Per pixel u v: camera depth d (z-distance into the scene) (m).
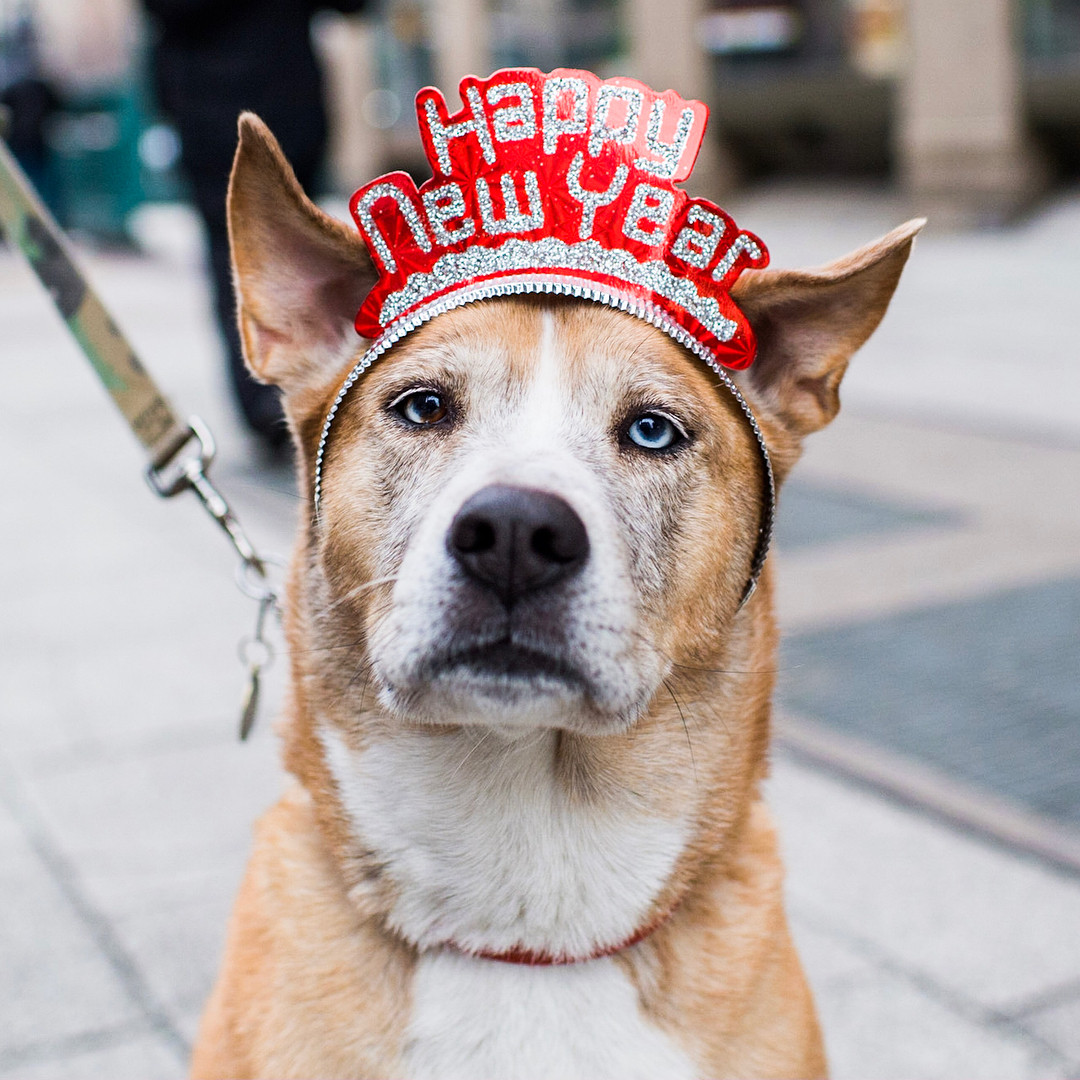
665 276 0.81
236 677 1.47
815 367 0.87
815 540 1.88
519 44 6.60
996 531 1.88
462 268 0.81
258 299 0.84
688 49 5.93
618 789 0.81
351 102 6.93
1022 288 3.90
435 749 0.80
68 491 2.22
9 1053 0.98
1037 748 1.28
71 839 1.19
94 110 5.98
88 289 0.94
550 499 0.73
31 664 1.51
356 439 0.81
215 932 1.08
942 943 1.06
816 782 1.25
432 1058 0.80
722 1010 0.81
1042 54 4.87
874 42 5.57
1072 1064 0.96
